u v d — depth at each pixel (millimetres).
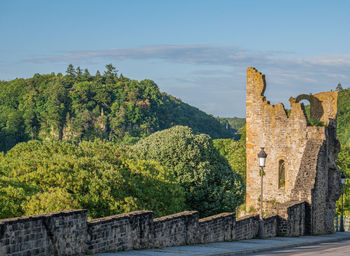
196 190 59062
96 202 40875
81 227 19656
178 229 26562
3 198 36344
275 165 50094
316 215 43594
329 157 48375
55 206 36438
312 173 43344
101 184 42344
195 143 61094
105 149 56125
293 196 42906
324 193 45406
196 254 22219
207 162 60375
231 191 62500
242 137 95688
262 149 35750
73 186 41938
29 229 17172
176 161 59562
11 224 16422
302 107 48094
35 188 41156
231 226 31938
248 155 51844
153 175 51094
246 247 27547
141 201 46562
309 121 48625
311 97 51688
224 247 27016
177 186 51438
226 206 61688
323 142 45594
